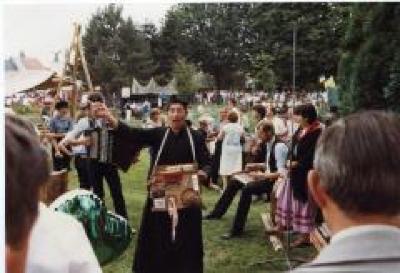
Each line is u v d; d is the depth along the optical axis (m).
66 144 7.56
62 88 9.27
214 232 7.66
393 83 6.81
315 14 17.39
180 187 4.92
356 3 7.53
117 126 4.93
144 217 5.00
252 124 14.08
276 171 7.32
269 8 18.53
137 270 5.02
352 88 7.29
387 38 7.08
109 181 7.70
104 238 2.49
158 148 4.94
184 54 45.66
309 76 18.33
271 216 7.43
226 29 43.56
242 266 6.30
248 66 39.94
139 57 46.28
